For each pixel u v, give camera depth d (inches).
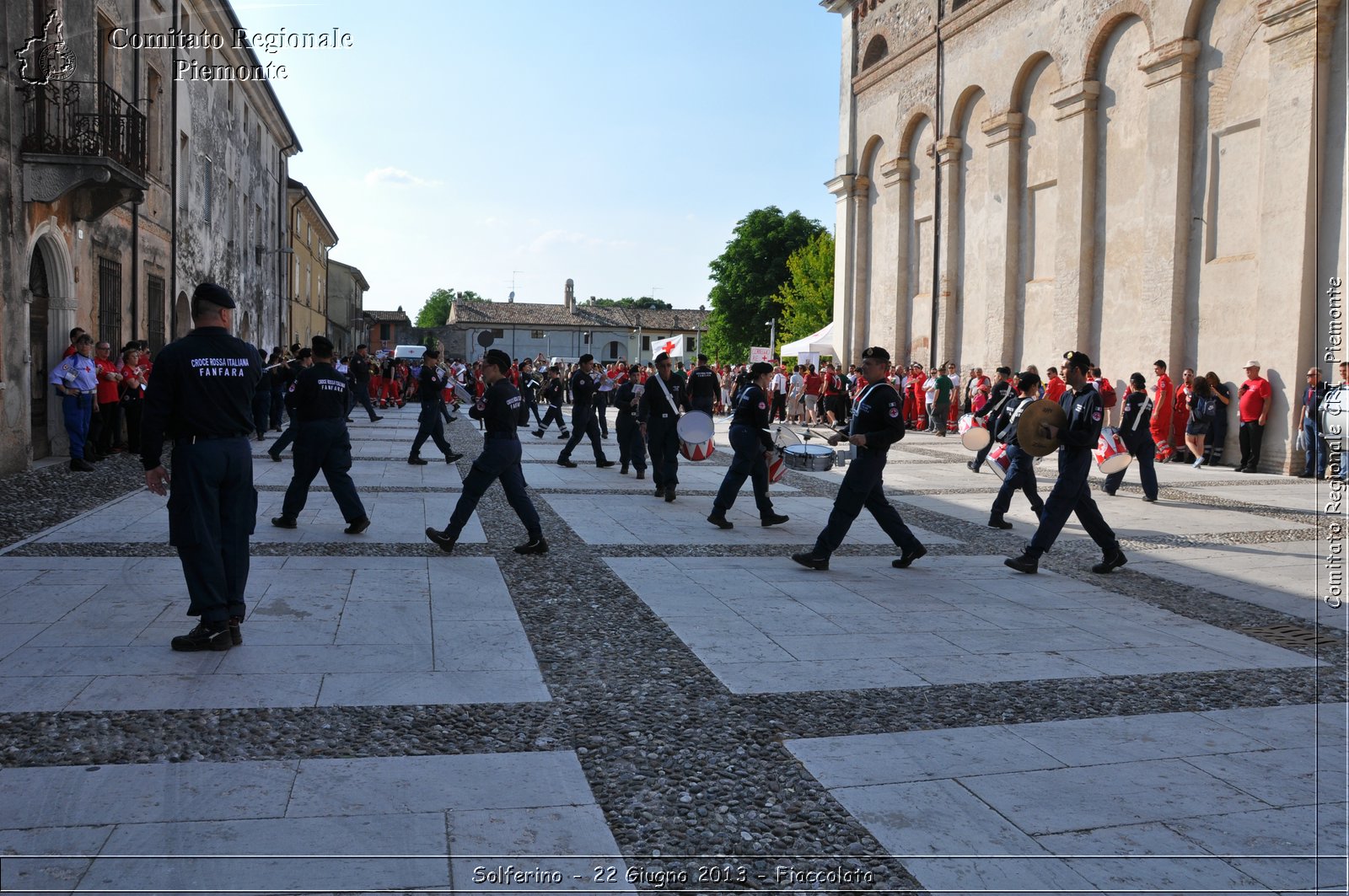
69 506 381.7
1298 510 462.9
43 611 223.8
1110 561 313.7
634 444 548.1
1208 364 685.9
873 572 305.0
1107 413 714.2
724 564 310.0
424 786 139.6
